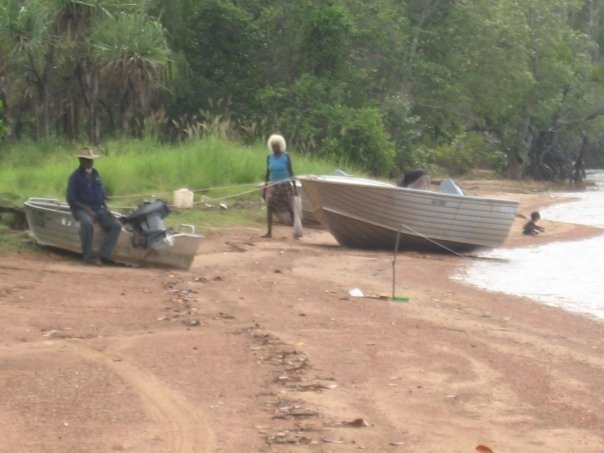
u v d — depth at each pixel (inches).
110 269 780.6
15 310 613.3
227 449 376.5
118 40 1562.5
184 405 430.3
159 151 1412.4
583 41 3068.4
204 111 1969.7
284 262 887.1
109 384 457.4
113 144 1470.2
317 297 712.4
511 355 557.3
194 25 2020.2
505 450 392.5
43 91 1582.2
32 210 822.5
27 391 442.3
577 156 3358.8
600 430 425.7
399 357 535.2
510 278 907.4
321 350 541.6
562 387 492.7
